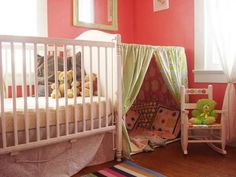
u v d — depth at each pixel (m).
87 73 2.72
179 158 2.57
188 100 3.22
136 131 3.28
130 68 2.57
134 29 3.85
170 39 3.45
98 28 3.41
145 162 2.47
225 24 2.77
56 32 3.01
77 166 2.26
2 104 1.78
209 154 2.67
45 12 2.91
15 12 2.73
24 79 1.87
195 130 3.11
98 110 2.34
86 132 2.24
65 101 2.12
